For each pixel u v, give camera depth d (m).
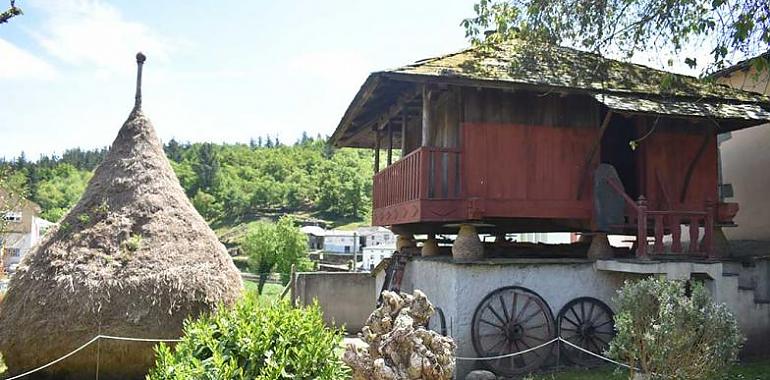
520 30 11.16
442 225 11.64
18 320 8.12
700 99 10.36
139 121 10.13
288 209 94.56
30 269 8.49
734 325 7.27
